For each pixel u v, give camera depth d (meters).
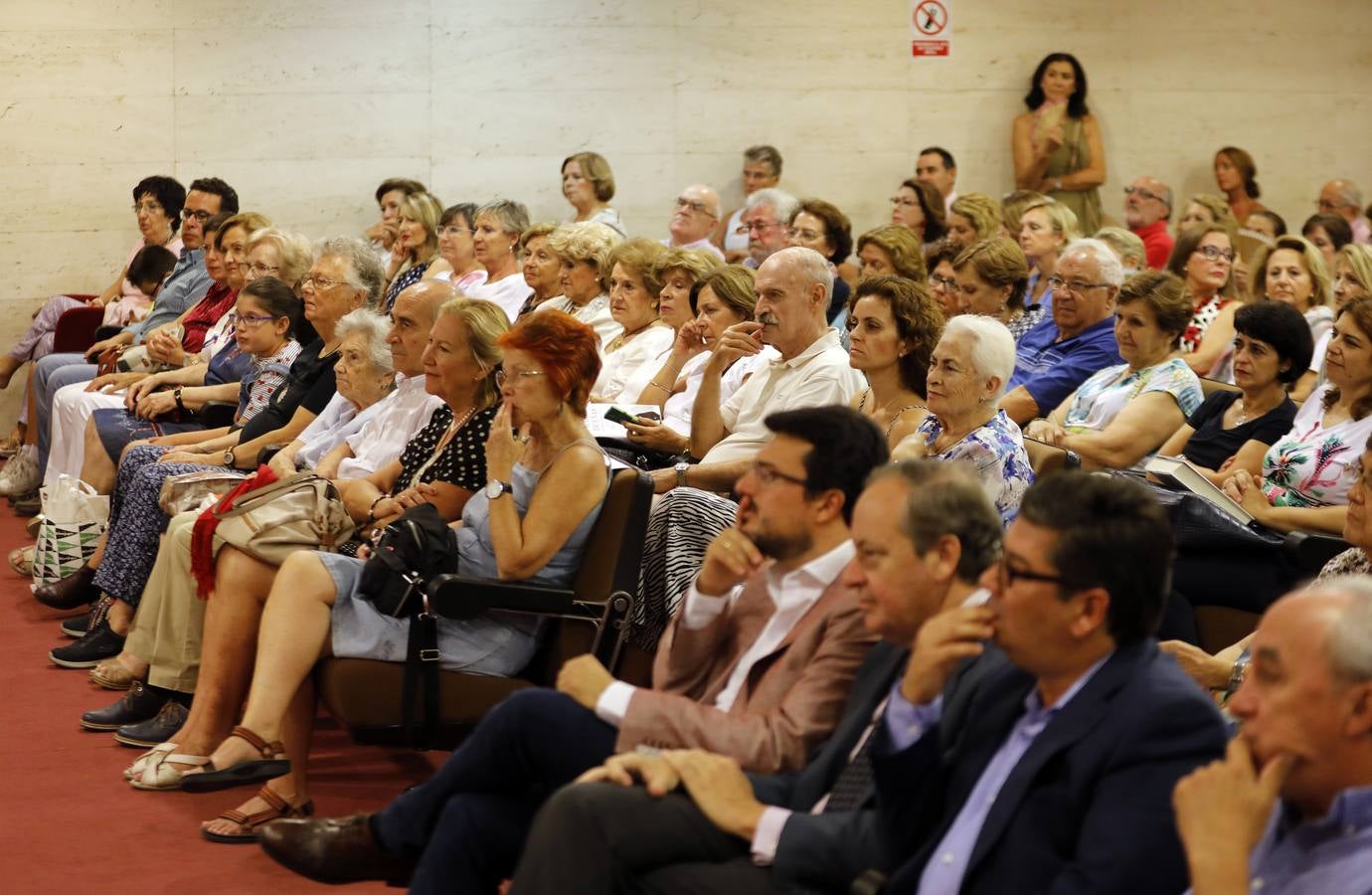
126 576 4.73
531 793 2.54
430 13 9.03
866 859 2.08
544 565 3.35
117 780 3.84
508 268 7.28
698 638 2.66
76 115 8.92
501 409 3.48
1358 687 1.62
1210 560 3.59
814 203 6.35
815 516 2.51
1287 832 1.74
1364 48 9.47
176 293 7.45
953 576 2.13
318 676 3.41
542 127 9.15
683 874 2.18
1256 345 4.30
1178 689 1.90
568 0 9.08
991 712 2.07
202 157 9.02
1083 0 9.30
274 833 2.73
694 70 9.18
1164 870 1.83
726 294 4.86
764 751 2.36
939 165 8.84
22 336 9.02
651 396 5.04
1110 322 4.84
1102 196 9.41
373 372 4.78
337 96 9.04
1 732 4.23
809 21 9.20
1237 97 9.43
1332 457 3.96
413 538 3.34
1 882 3.18
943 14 9.24
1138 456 4.23
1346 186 8.68
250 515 3.72
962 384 3.51
